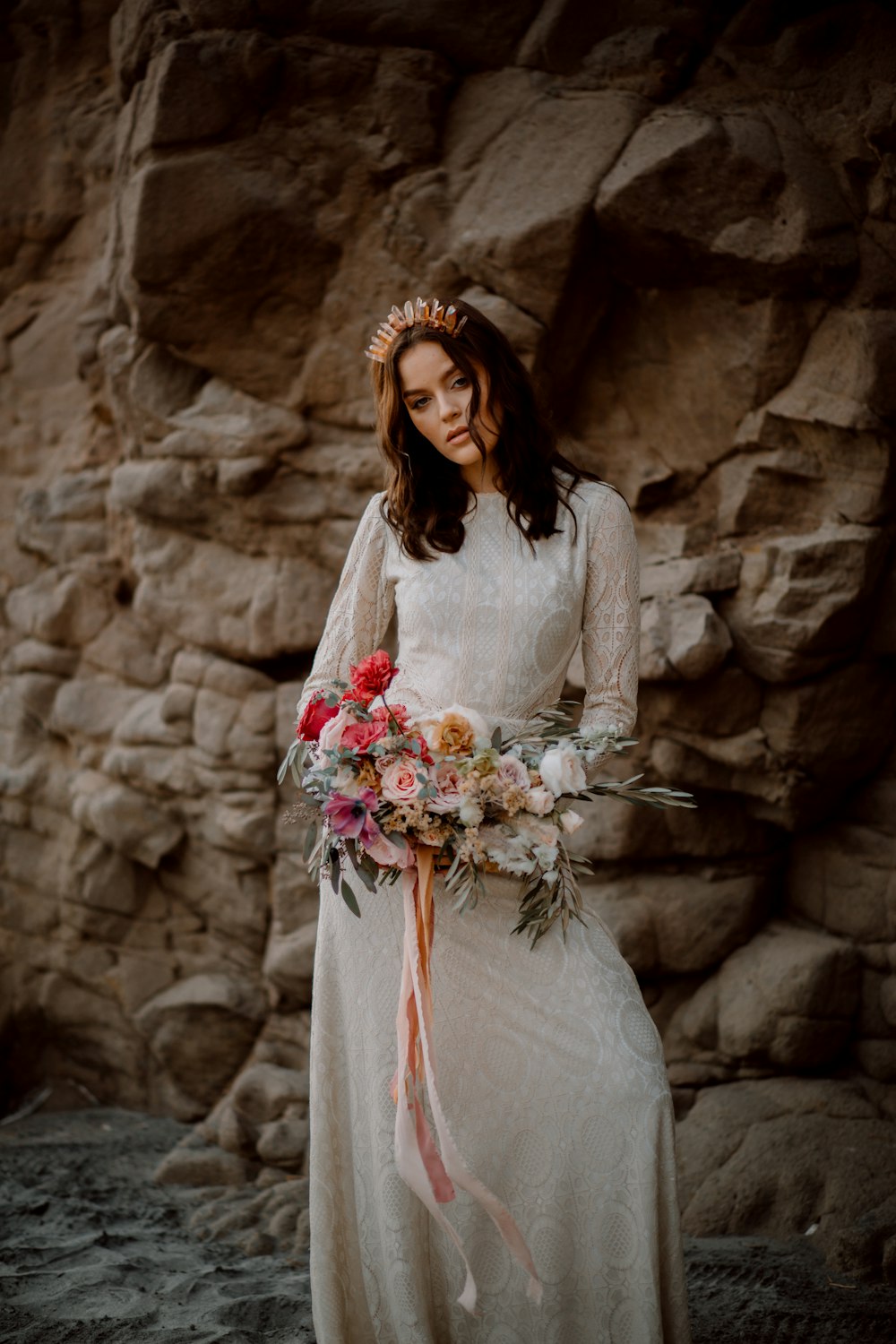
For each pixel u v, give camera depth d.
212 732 4.24
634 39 3.80
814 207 3.50
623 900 3.88
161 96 3.96
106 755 4.49
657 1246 2.13
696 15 3.80
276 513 4.20
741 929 3.84
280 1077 3.99
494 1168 2.22
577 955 2.27
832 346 3.60
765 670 3.62
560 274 3.74
